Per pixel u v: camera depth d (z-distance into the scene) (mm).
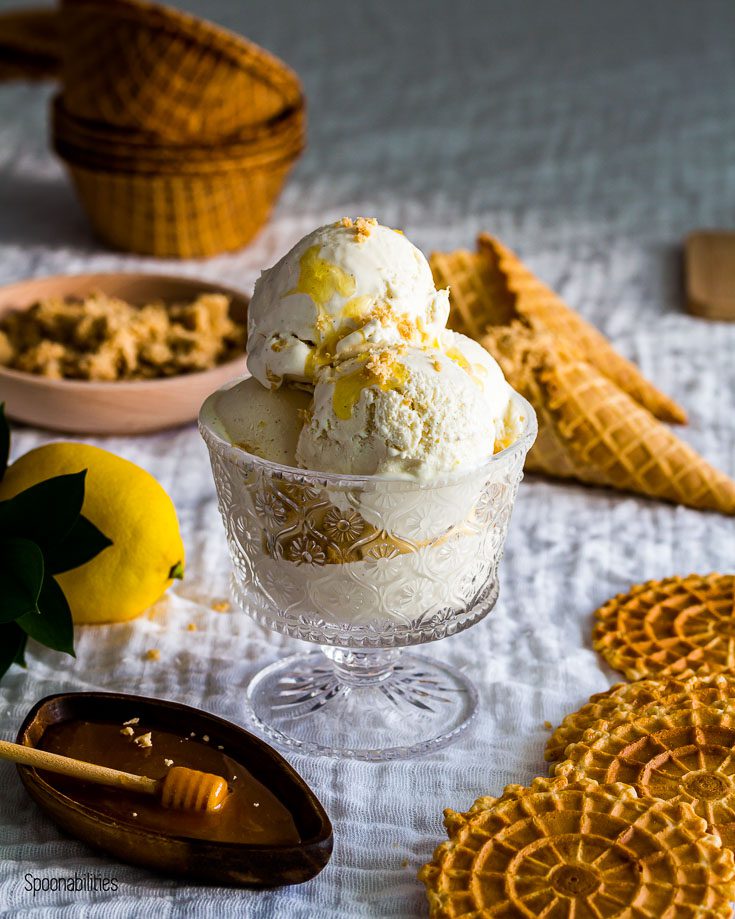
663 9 2123
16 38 1373
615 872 598
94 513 709
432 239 1246
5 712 683
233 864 606
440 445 615
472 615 657
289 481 620
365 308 636
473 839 614
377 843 632
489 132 1591
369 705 688
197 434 897
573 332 896
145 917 604
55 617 674
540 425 828
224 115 1104
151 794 630
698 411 914
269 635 733
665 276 1167
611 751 649
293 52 1900
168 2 2123
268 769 639
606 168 1468
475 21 2078
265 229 1278
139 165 1092
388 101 1706
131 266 1166
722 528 814
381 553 627
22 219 1278
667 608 737
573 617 746
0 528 677
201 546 792
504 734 679
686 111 1656
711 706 667
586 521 820
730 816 620
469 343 654
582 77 1799
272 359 638
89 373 867
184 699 694
